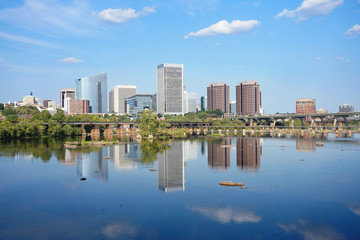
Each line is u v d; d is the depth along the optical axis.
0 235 72.69
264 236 72.31
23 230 75.38
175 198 98.88
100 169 143.88
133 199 98.06
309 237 71.88
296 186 112.06
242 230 75.38
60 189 109.25
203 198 98.69
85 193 104.50
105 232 74.31
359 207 90.19
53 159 171.88
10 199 98.31
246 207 90.44
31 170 140.75
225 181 118.31
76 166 151.12
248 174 132.50
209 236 72.12
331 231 74.81
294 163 160.25
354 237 71.81
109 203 94.25
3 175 130.62
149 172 137.25
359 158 177.12
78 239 70.75
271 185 113.62
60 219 82.06
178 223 79.44
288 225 78.12
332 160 170.12
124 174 133.00
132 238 71.25
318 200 96.38
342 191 105.81
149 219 81.94
